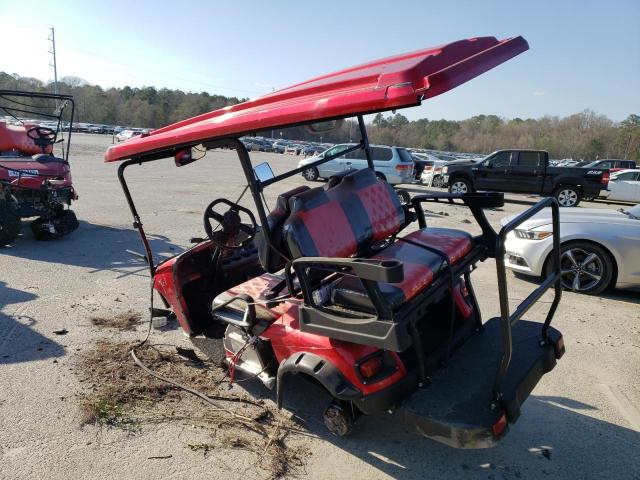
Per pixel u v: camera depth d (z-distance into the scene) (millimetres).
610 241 5871
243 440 3180
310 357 2955
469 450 3117
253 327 3393
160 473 2857
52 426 3256
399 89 2307
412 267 2871
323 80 3195
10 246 7867
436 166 21359
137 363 4086
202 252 4402
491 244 3516
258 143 52375
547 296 6082
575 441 3217
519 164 16500
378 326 2535
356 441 3189
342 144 17000
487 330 3613
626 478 2883
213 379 3947
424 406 2676
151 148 3504
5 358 4133
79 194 13469
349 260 2518
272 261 3199
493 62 2711
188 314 4234
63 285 6023
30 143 9883
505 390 2756
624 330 5074
